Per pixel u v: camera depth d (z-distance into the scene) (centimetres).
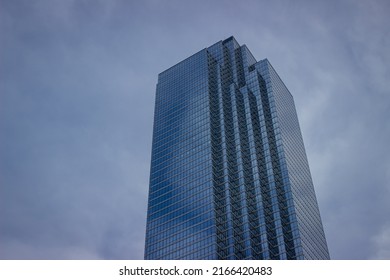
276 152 19425
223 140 19538
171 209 18162
